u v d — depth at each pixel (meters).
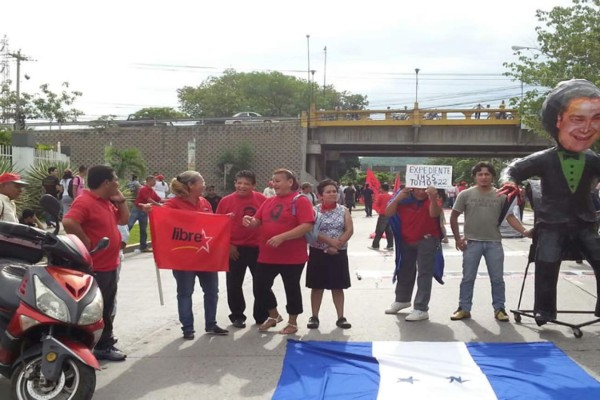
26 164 20.17
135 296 9.18
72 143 41.44
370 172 15.45
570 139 6.32
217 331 6.84
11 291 4.50
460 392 4.81
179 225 6.54
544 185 6.66
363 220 27.69
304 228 6.51
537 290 6.70
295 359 5.75
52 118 54.34
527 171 6.68
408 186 7.22
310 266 7.03
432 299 8.61
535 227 6.76
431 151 43.09
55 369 4.14
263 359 5.87
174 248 6.51
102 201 5.67
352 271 11.47
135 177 18.12
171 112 70.44
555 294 6.68
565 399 4.63
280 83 77.62
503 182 6.74
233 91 72.06
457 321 7.29
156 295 9.25
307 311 8.04
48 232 4.82
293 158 39.03
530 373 5.24
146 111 70.12
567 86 6.37
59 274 4.52
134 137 40.88
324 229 6.98
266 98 78.00
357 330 6.93
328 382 5.08
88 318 4.44
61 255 4.66
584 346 6.17
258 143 39.47
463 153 44.09
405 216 7.48
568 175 6.48
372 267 11.95
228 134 39.88
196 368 5.63
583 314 7.57
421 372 5.30
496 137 36.84
